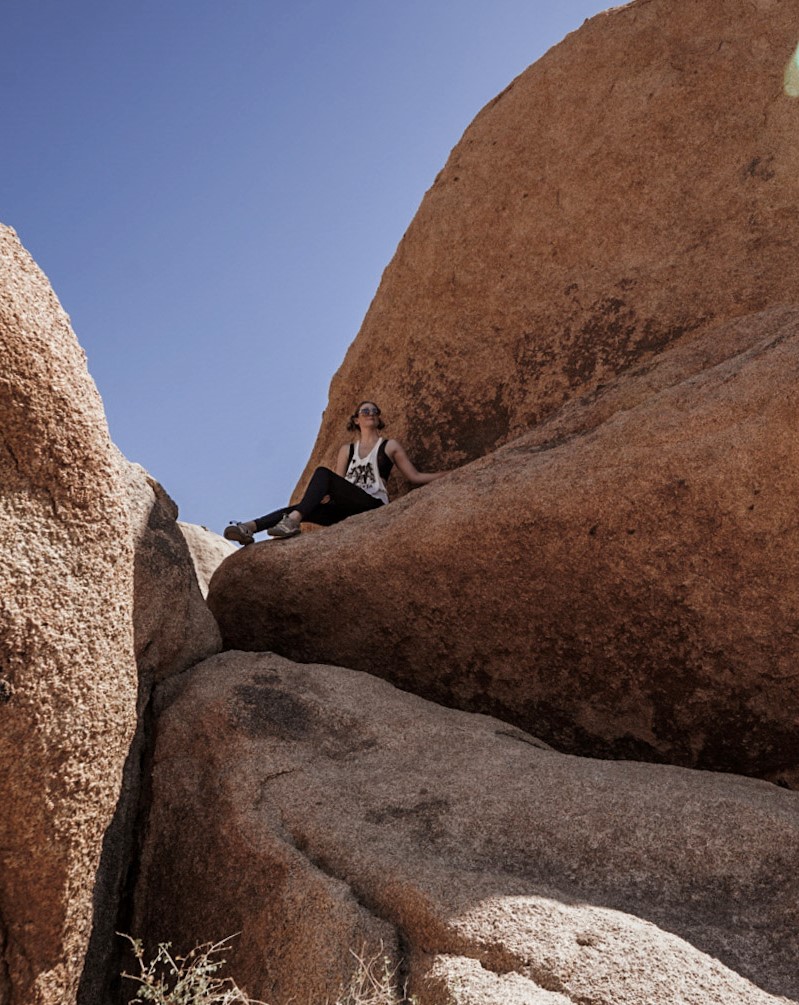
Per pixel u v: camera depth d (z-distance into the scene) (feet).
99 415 9.70
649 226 19.90
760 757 12.82
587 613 13.58
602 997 7.64
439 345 22.13
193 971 9.20
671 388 14.03
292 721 12.40
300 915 9.31
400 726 12.61
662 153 20.18
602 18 22.11
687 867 9.69
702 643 12.89
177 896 10.70
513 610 14.15
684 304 18.85
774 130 19.24
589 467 13.53
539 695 14.28
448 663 14.96
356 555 15.37
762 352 13.55
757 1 20.52
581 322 20.04
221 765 11.68
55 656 8.72
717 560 12.55
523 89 22.56
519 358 20.76
